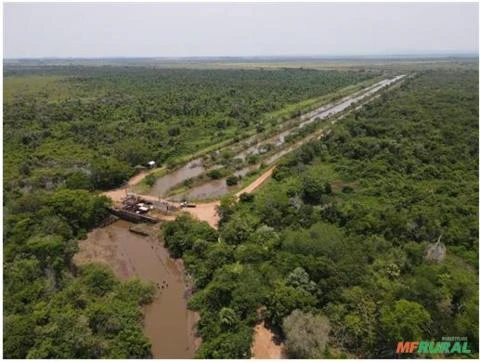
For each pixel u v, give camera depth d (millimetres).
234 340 36844
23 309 40281
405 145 91438
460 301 40500
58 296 42656
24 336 35312
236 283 43438
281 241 51625
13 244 50406
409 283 42562
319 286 41625
